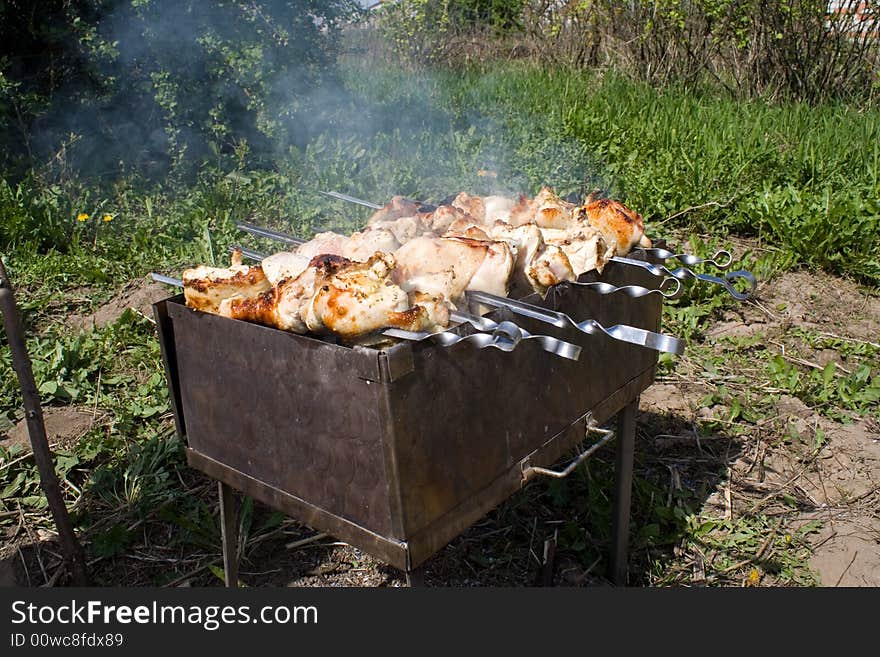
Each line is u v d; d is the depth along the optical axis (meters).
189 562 2.95
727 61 9.77
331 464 1.89
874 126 7.17
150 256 5.42
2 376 4.00
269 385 1.96
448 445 1.88
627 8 10.35
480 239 2.30
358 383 1.74
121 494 3.25
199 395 2.17
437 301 1.91
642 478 3.40
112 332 4.39
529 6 12.18
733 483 3.38
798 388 4.00
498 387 2.01
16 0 6.47
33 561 2.96
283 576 2.89
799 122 7.55
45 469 2.68
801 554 3.00
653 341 1.77
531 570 2.94
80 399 3.91
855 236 5.26
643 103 8.55
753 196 6.07
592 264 2.39
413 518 1.81
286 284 1.90
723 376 4.16
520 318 2.05
